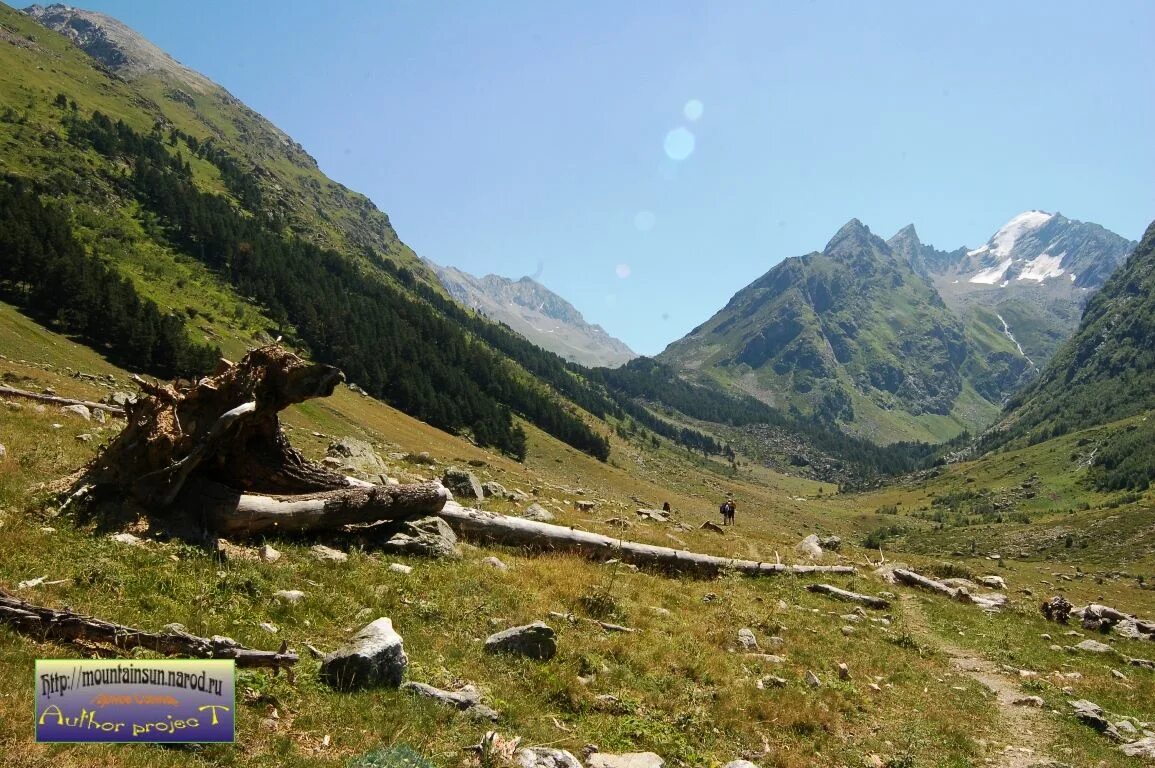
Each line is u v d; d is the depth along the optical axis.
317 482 15.80
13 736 6.65
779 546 35.16
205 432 13.89
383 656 9.48
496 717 9.56
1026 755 13.28
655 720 11.14
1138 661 22.70
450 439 137.50
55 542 11.25
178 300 149.12
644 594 18.59
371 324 185.00
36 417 22.95
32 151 185.25
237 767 7.06
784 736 11.94
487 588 15.03
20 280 107.06
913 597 28.02
